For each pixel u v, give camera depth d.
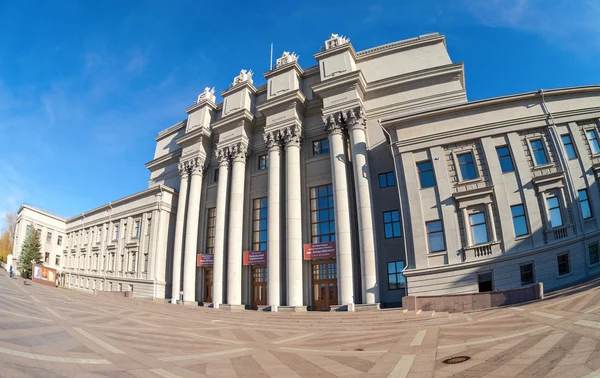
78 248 54.66
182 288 36.59
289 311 26.97
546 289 19.77
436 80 29.66
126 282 42.19
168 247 41.53
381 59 33.12
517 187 21.88
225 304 31.05
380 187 28.39
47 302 24.56
